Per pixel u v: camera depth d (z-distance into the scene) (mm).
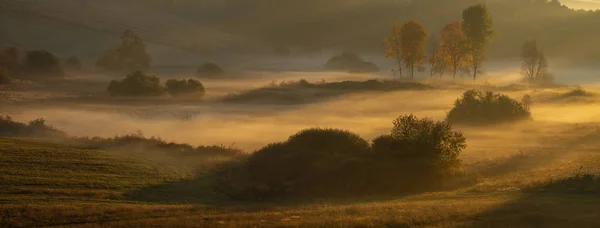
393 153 28000
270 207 20703
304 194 24656
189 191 24094
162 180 25734
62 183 23625
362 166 26453
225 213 18734
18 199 20688
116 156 29484
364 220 16156
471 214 16641
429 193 24328
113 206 20062
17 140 31969
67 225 16938
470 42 95375
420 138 28250
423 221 15938
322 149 29219
